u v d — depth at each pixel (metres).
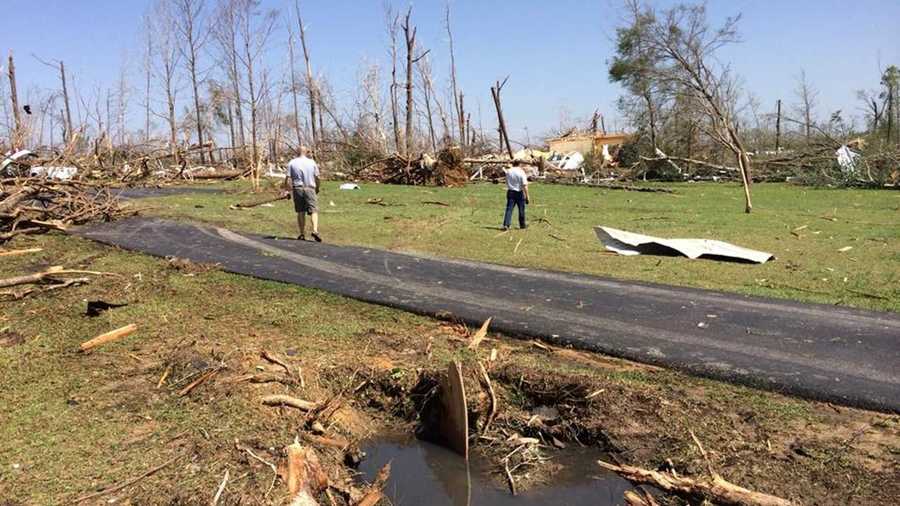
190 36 37.16
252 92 34.31
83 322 6.82
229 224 13.55
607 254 10.55
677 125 34.00
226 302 7.55
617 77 33.94
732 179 32.78
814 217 16.11
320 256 10.05
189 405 4.77
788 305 7.21
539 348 6.05
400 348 5.99
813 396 4.84
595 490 4.13
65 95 28.56
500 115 32.94
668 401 4.84
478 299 7.53
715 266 9.55
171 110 36.91
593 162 36.47
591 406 4.87
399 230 13.26
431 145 36.19
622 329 6.39
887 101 38.84
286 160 33.38
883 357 5.52
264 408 4.78
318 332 6.46
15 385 5.11
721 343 5.95
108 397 4.90
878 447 4.12
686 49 25.39
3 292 7.83
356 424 4.94
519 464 4.44
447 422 4.72
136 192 21.77
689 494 3.77
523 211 13.55
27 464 3.90
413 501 4.02
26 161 16.77
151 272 9.08
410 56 34.16
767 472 3.90
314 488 3.83
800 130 38.03
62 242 11.46
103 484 3.69
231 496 3.59
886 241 12.04
